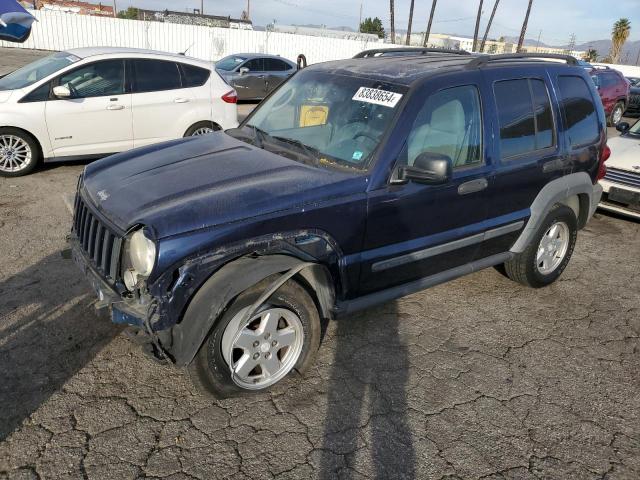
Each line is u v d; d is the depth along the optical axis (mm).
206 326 2701
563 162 4414
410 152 3404
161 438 2805
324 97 3865
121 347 3555
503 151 3959
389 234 3420
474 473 2705
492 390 3367
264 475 2607
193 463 2652
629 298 4793
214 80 8211
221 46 30016
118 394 3117
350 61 4320
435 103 3547
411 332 3988
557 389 3418
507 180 3982
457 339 3936
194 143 3955
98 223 3041
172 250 2623
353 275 3338
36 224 5566
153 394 3139
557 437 2988
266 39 30703
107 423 2885
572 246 4863
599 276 5270
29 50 26781
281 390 3240
